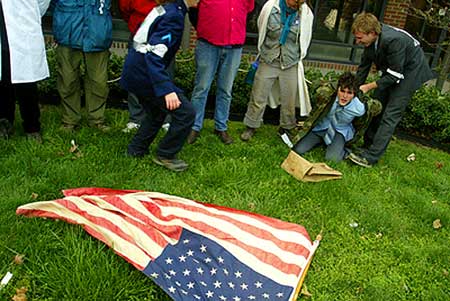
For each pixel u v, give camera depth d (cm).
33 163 360
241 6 400
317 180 395
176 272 260
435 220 360
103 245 276
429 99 536
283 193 370
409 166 461
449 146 532
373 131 469
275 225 315
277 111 538
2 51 345
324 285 280
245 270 268
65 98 422
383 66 423
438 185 421
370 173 429
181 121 359
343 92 415
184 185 364
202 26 400
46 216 294
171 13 328
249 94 532
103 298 245
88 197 311
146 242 277
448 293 287
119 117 483
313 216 346
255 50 884
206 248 279
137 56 338
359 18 405
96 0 386
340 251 312
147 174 371
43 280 251
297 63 448
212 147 437
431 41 927
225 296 249
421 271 303
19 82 353
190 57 557
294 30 432
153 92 345
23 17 344
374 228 341
